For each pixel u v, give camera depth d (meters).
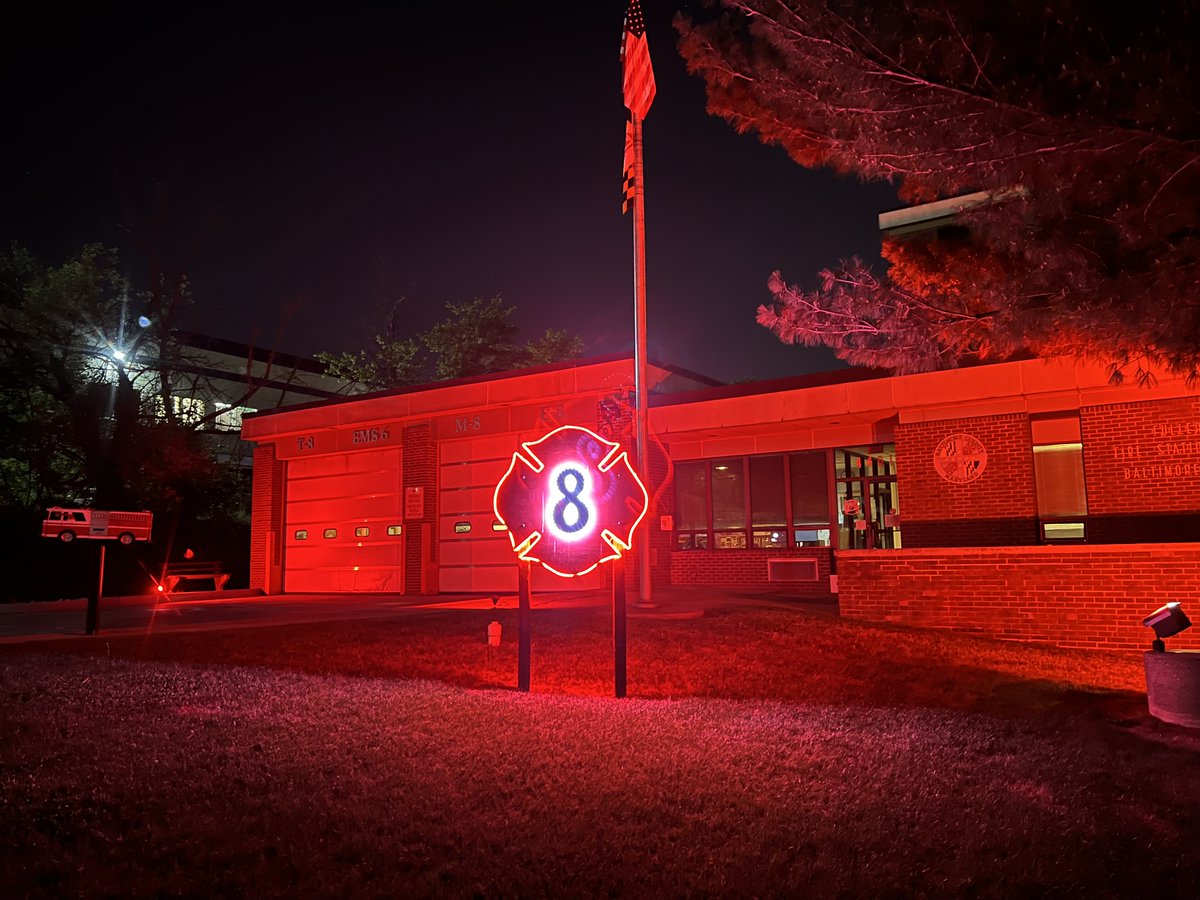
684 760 6.64
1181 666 8.60
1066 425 17.08
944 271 11.55
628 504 10.26
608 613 14.60
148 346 33.19
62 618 16.30
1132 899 4.54
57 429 29.55
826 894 4.43
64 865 4.55
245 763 6.23
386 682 9.88
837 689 10.69
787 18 8.83
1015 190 9.48
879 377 18.30
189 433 31.91
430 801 5.57
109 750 6.44
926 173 9.23
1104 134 7.88
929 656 12.27
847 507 19.42
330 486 26.02
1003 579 14.09
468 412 23.09
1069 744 7.58
